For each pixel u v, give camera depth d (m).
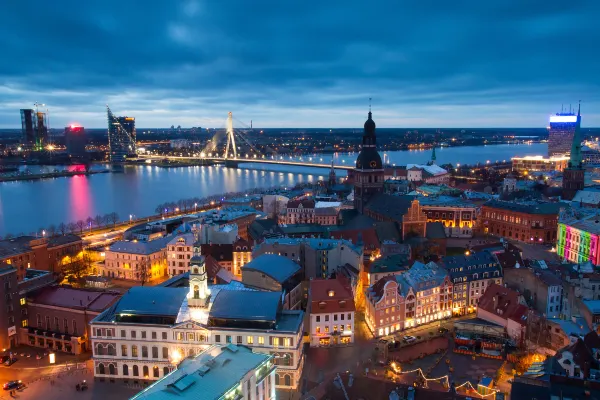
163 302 146.88
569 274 177.62
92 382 142.00
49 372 147.25
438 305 182.12
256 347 137.50
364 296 189.62
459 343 159.75
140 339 141.25
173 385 95.94
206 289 145.00
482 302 177.12
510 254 199.62
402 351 157.38
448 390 125.12
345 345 162.38
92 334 142.25
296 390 135.50
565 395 100.88
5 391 134.88
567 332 143.38
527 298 181.12
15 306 165.00
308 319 166.12
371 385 114.19
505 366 145.25
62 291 169.75
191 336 139.75
